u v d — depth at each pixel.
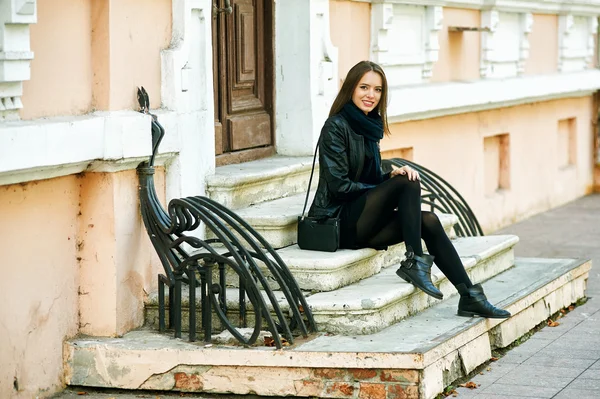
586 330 8.22
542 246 12.35
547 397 6.50
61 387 6.79
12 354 6.37
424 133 11.74
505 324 7.63
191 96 7.60
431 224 7.34
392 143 11.02
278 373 6.43
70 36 6.60
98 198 6.87
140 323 7.16
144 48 7.15
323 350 6.36
